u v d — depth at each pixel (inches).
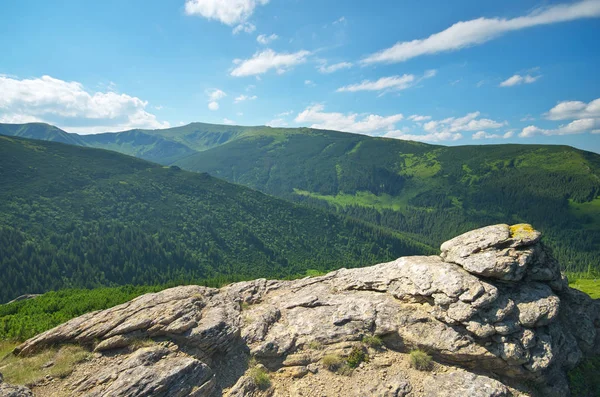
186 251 7613.2
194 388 673.6
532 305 820.0
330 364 807.7
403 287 976.3
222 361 807.7
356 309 951.0
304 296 1078.4
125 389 613.9
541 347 783.7
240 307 1043.3
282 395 738.2
